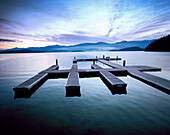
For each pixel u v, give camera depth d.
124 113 5.70
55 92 9.27
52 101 7.41
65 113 5.79
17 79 13.38
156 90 9.35
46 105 6.80
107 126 4.64
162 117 5.29
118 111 5.91
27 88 8.58
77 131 4.35
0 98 7.90
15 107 6.54
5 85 10.94
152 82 10.23
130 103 6.91
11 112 5.94
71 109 6.23
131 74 14.52
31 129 4.51
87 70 15.96
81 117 5.38
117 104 6.79
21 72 18.02
